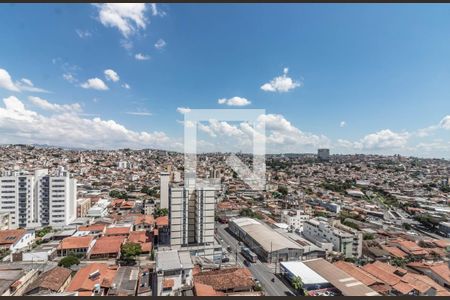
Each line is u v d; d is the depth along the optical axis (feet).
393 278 79.30
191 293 67.15
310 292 73.10
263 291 76.13
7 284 66.13
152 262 94.73
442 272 85.61
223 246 116.06
